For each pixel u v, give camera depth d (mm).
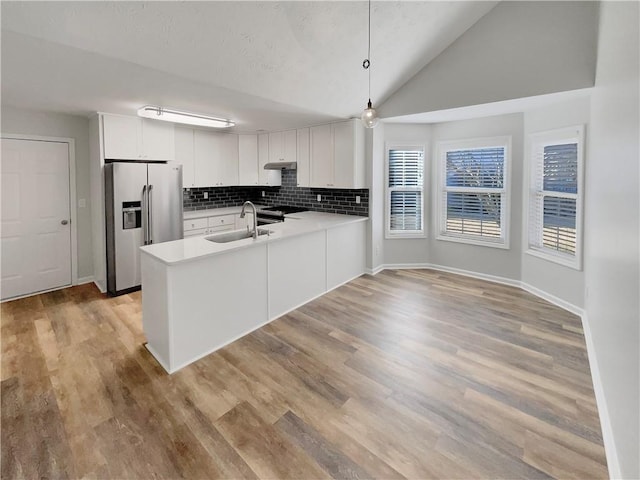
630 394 1322
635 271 1275
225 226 5398
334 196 5188
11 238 3805
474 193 4586
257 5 2240
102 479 1565
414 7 2836
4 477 1567
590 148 3051
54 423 1911
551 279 3734
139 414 1996
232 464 1656
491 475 1590
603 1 2277
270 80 3053
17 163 3791
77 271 4355
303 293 3707
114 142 4012
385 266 5117
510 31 3238
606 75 2158
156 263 2506
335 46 2920
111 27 2064
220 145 5359
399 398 2141
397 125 4789
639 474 1178
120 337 2945
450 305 3662
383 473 1607
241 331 2973
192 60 2525
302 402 2109
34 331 3043
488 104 3537
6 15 1823
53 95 3186
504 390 2209
